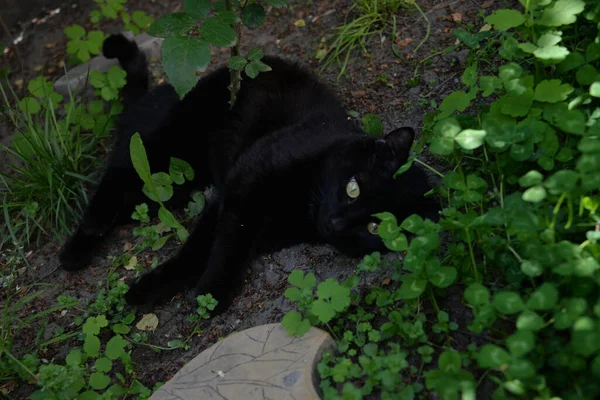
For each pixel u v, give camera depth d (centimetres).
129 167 135
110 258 133
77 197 139
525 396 98
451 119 109
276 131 131
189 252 127
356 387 106
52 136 142
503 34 132
